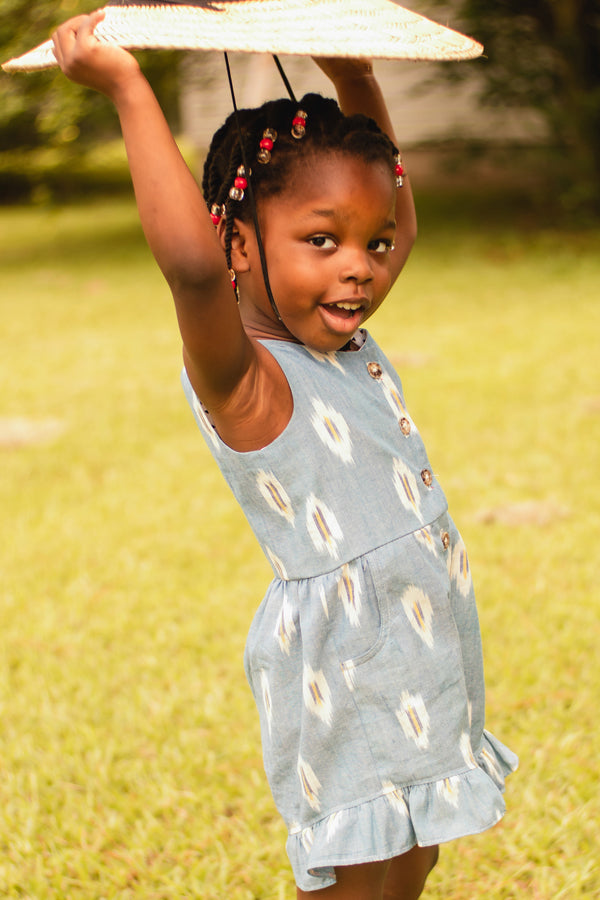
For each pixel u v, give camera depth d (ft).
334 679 5.03
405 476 5.23
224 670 10.57
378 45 4.48
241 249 5.09
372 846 5.00
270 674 5.23
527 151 46.75
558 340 24.64
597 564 12.46
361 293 4.84
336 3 4.91
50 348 27.17
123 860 7.80
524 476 15.57
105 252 45.50
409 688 5.04
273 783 5.44
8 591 12.75
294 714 5.21
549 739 8.81
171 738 9.36
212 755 9.01
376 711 5.04
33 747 9.36
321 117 4.88
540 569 12.35
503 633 10.82
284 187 4.78
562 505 14.37
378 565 4.99
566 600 11.51
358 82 6.19
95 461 17.66
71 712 9.87
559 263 35.01
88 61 4.42
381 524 5.05
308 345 5.05
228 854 7.79
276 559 5.17
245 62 43.83
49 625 11.70
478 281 33.35
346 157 4.75
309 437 4.96
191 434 18.99
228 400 4.76
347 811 5.08
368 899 5.32
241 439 4.92
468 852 7.64
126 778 8.79
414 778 5.09
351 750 5.08
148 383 22.84
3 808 8.45
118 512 15.25
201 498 15.62
